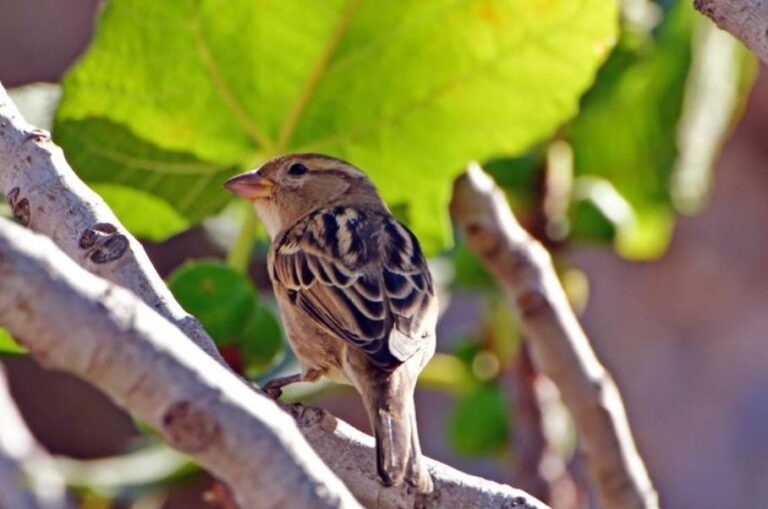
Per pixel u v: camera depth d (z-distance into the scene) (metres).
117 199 9.56
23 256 4.86
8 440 11.06
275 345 8.49
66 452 16.80
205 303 8.34
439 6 9.23
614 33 9.27
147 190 9.55
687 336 18.88
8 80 17.55
